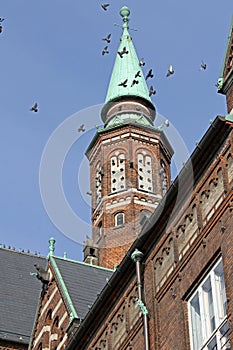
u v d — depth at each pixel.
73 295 46.84
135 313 37.47
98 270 50.69
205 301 33.19
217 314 32.25
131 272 38.44
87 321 40.38
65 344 44.94
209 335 32.44
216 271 32.97
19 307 59.81
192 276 34.19
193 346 33.12
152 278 36.91
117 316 38.75
